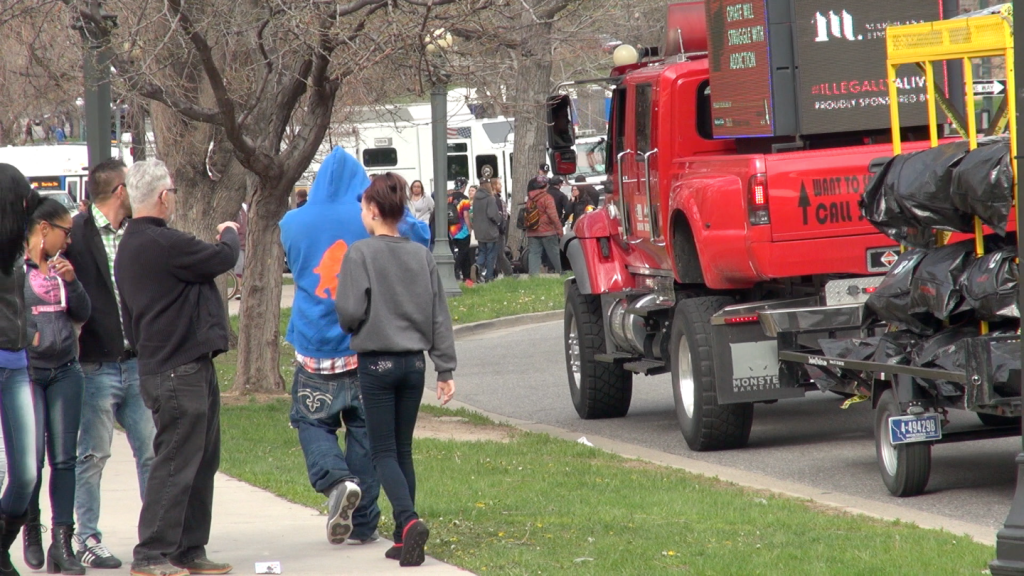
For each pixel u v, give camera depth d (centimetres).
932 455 3850
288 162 5100
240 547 2669
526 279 10394
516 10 4809
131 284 2295
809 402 5128
